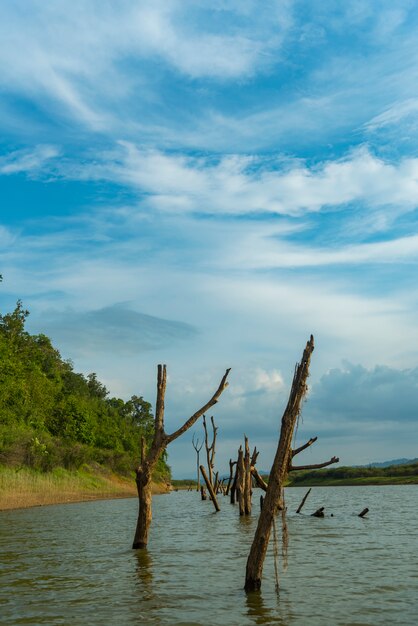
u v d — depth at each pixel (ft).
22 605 39.68
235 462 171.12
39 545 72.64
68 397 317.63
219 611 37.78
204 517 123.34
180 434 65.98
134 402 476.54
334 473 515.91
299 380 43.96
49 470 216.33
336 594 42.65
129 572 52.26
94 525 101.30
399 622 34.99
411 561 58.34
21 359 314.55
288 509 151.74
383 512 138.62
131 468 313.12
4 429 203.00
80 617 36.45
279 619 35.73
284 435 44.01
